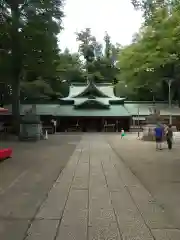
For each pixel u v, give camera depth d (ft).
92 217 17.79
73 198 22.41
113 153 54.75
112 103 169.48
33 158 47.57
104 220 17.22
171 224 16.55
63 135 120.57
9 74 107.86
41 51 106.83
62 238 14.60
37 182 28.63
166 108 166.71
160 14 95.35
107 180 29.50
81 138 100.48
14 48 100.89
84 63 251.19
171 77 142.61
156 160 44.37
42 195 23.40
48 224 16.61
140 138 96.89
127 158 47.16
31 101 171.32
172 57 104.63
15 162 42.93
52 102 172.04
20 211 19.12
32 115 92.27
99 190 25.17
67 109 162.30
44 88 143.02
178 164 40.11
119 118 156.76
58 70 129.59
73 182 28.60
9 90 143.95
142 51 123.85
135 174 32.78
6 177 31.30
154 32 98.94
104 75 234.79
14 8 101.14
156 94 175.22
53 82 150.41
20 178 30.71
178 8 76.48
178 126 156.87
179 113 159.33
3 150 45.42
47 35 102.78
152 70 140.87
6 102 151.12
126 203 20.98
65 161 43.96
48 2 100.27
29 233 15.30
